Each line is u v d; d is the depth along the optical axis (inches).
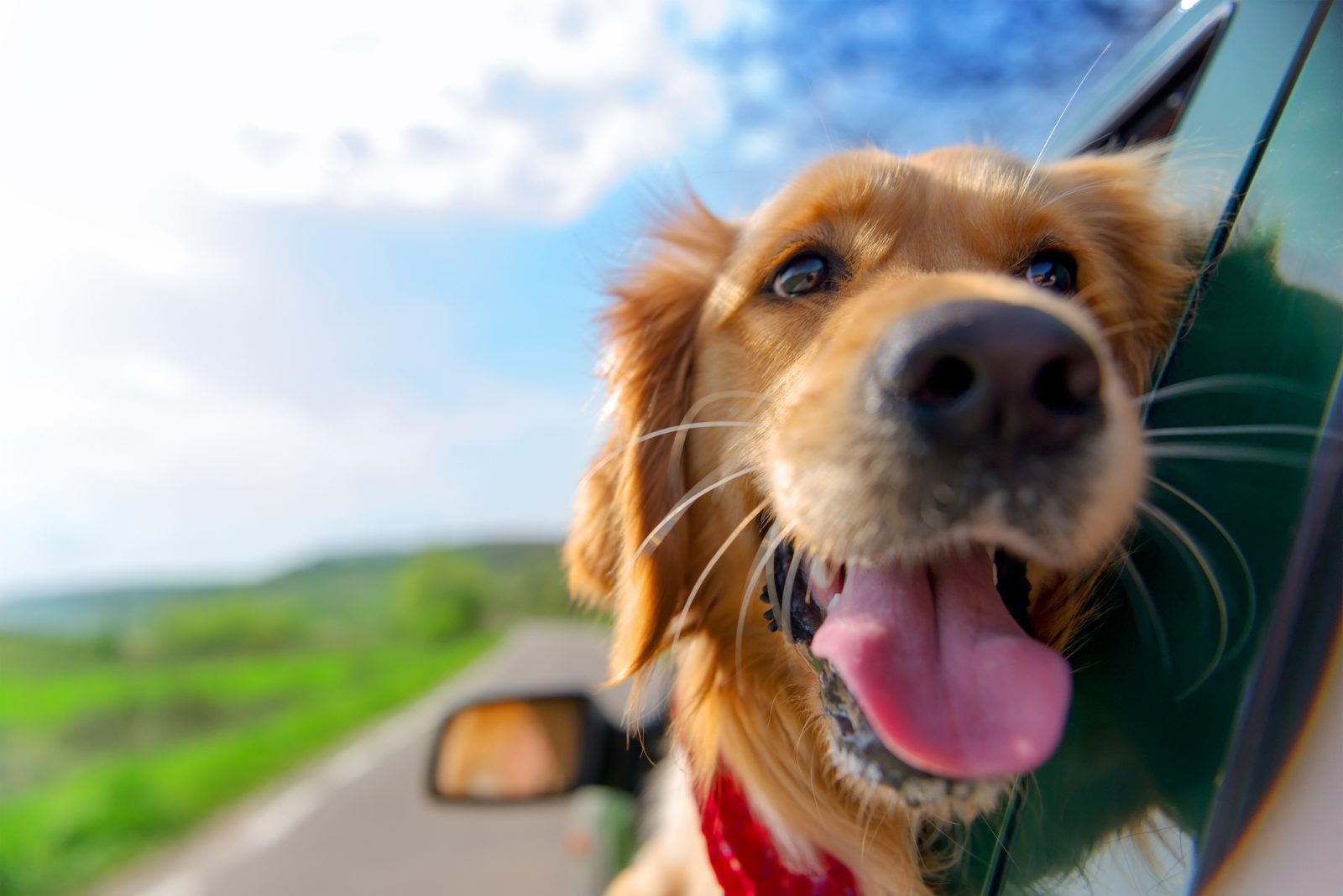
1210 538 5.7
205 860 45.1
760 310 11.3
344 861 41.4
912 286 8.6
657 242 13.9
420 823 48.1
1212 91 8.0
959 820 9.1
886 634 8.0
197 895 38.3
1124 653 6.7
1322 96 6.0
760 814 10.5
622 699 43.9
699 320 12.8
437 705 119.8
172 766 76.2
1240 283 6.4
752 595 11.2
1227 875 4.8
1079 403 6.8
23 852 47.7
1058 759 7.3
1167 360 7.5
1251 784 4.8
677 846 12.1
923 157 11.8
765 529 11.0
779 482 8.6
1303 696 4.6
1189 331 7.2
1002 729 7.1
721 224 13.6
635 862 14.2
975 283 8.1
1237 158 7.1
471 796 16.1
